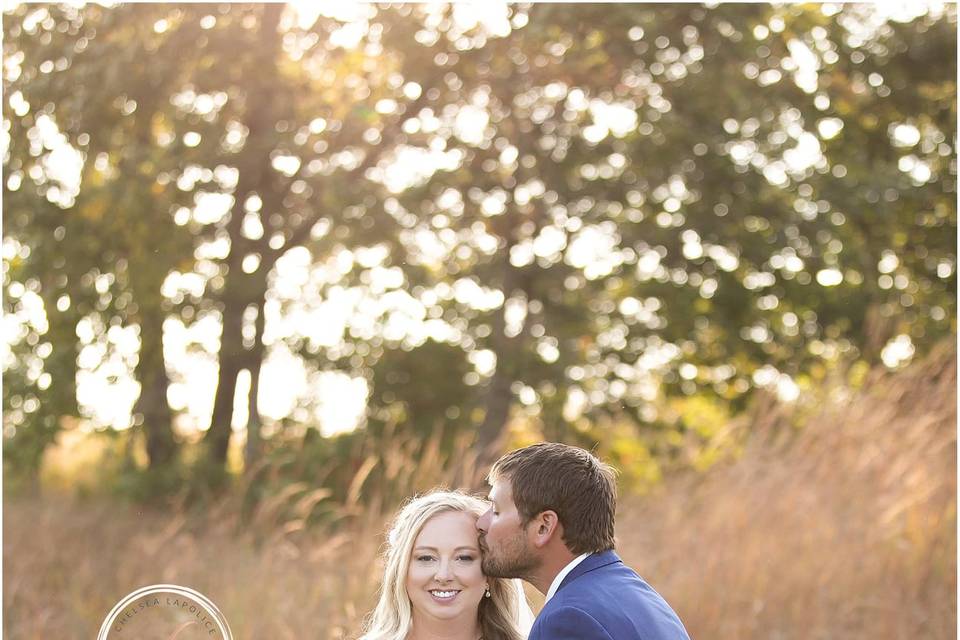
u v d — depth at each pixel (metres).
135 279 12.86
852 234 15.93
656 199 15.57
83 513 11.39
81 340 12.70
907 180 15.52
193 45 12.76
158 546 9.20
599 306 16.30
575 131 15.26
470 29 14.39
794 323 16.09
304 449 12.95
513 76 14.69
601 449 15.74
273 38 13.23
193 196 13.46
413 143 15.01
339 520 10.48
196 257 14.48
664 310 15.90
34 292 12.44
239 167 13.58
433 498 4.09
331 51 13.99
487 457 10.41
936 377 10.23
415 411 15.42
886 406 9.74
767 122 14.78
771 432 10.14
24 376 12.37
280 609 7.57
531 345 15.41
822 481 9.38
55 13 12.37
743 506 8.90
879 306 15.34
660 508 9.73
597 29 13.70
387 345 15.61
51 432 12.71
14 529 10.12
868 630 7.91
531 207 15.49
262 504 9.34
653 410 16.56
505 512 3.70
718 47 14.05
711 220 15.05
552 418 15.77
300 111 13.95
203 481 12.64
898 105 15.41
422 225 15.09
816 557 8.43
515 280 15.54
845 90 15.27
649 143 14.57
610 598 3.41
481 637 4.12
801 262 15.52
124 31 12.77
